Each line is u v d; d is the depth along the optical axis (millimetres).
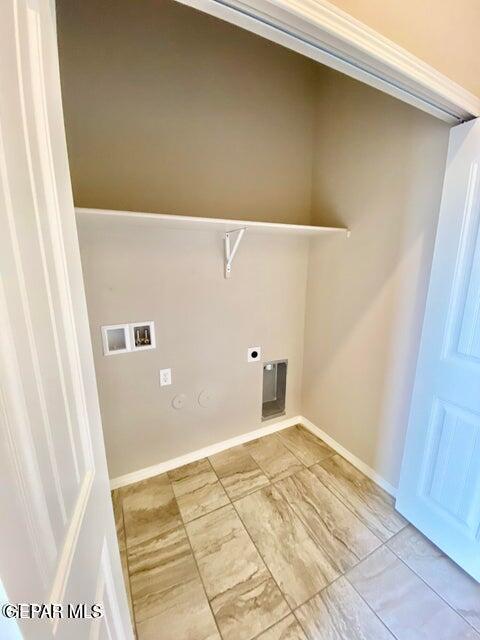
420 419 1440
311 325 2252
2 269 347
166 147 1573
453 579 1284
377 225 1661
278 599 1206
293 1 587
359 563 1354
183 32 1511
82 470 600
